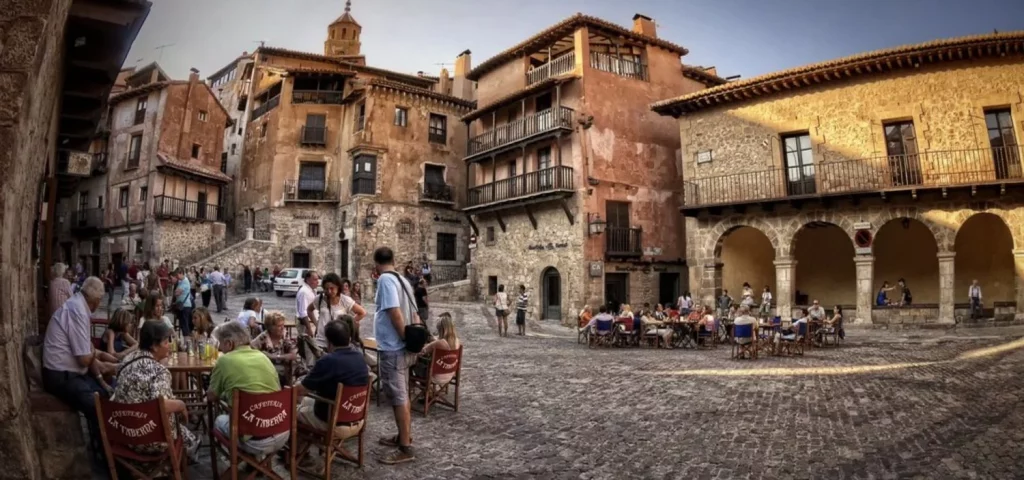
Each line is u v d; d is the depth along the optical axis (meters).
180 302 15.19
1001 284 20.38
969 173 18.45
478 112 28.83
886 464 6.00
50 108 6.05
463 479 5.57
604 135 25.12
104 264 35.72
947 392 9.40
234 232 39.31
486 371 12.09
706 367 12.72
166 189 33.06
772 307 23.92
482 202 28.77
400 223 33.19
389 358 6.07
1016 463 5.92
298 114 36.19
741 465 6.04
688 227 23.38
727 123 22.97
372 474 5.61
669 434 7.21
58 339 5.16
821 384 10.39
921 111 19.36
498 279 28.25
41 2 4.18
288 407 4.90
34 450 4.35
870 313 19.59
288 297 29.52
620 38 26.45
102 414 4.41
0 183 3.96
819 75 20.52
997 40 17.78
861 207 19.88
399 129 33.84
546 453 6.43
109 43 7.73
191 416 7.21
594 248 24.14
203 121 36.41
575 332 21.89
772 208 21.33
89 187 38.06
